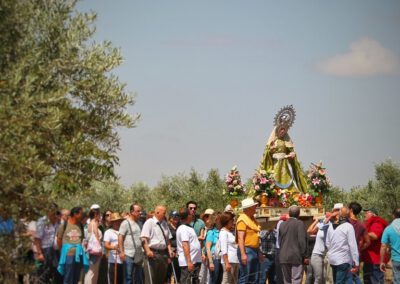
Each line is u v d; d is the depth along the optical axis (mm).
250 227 23141
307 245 24219
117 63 17766
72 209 22844
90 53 17516
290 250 23875
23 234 16969
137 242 23844
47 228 22516
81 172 17828
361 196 53375
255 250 23281
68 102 17547
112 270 24422
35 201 16516
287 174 34781
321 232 24594
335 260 23297
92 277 23484
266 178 33906
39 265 22172
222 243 24000
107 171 18062
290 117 35625
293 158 35156
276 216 33500
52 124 16328
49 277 22562
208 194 55500
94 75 17609
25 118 15906
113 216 24453
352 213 24844
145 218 27281
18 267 16625
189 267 23953
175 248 27344
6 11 16922
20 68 16172
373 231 24859
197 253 24688
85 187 17875
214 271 26641
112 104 18125
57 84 17266
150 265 23391
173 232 27500
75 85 17375
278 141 35219
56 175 17188
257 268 23344
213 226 26266
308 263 25281
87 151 17500
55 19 17312
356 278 23719
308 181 35156
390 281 27984
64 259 22531
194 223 27547
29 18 17172
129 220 23938
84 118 17844
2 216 16578
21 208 16859
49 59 17234
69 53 17172
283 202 34062
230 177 35219
